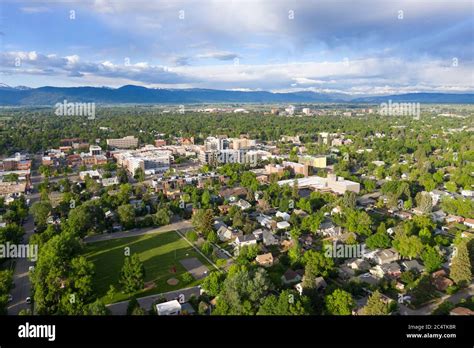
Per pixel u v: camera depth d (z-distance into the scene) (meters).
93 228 186.38
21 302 126.69
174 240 178.38
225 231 180.75
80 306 111.31
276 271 141.12
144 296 129.88
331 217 198.25
